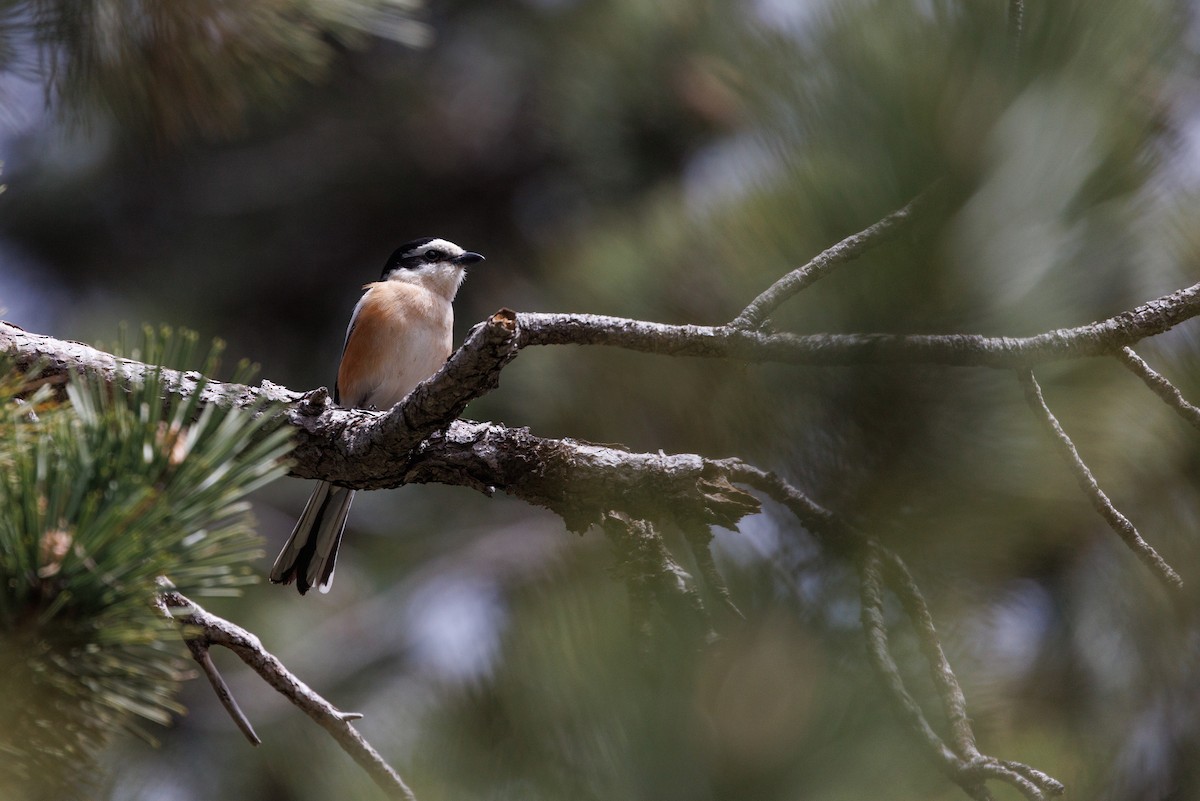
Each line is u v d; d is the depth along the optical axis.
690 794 4.27
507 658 4.81
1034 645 6.17
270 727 13.09
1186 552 5.95
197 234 20.42
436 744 4.98
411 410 5.72
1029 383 4.88
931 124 5.20
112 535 3.22
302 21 7.60
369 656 14.55
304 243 21.03
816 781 4.26
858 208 5.53
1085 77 5.12
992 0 5.15
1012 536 5.14
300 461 6.36
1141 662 6.19
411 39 7.86
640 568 5.03
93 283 19.83
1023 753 5.80
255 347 20.20
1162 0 5.12
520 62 19.64
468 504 15.90
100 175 18.98
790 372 5.11
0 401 3.68
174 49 7.18
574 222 13.13
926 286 5.09
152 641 3.37
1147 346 6.20
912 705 4.30
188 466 3.41
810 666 4.53
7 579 3.21
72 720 3.36
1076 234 5.25
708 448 6.20
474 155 21.14
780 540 5.14
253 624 14.45
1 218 19.22
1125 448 5.96
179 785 11.85
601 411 7.50
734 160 6.97
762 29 6.52
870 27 5.50
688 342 5.27
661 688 4.50
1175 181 5.76
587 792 4.34
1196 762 5.92
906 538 4.95
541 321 5.45
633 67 13.34
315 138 20.81
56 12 6.93
